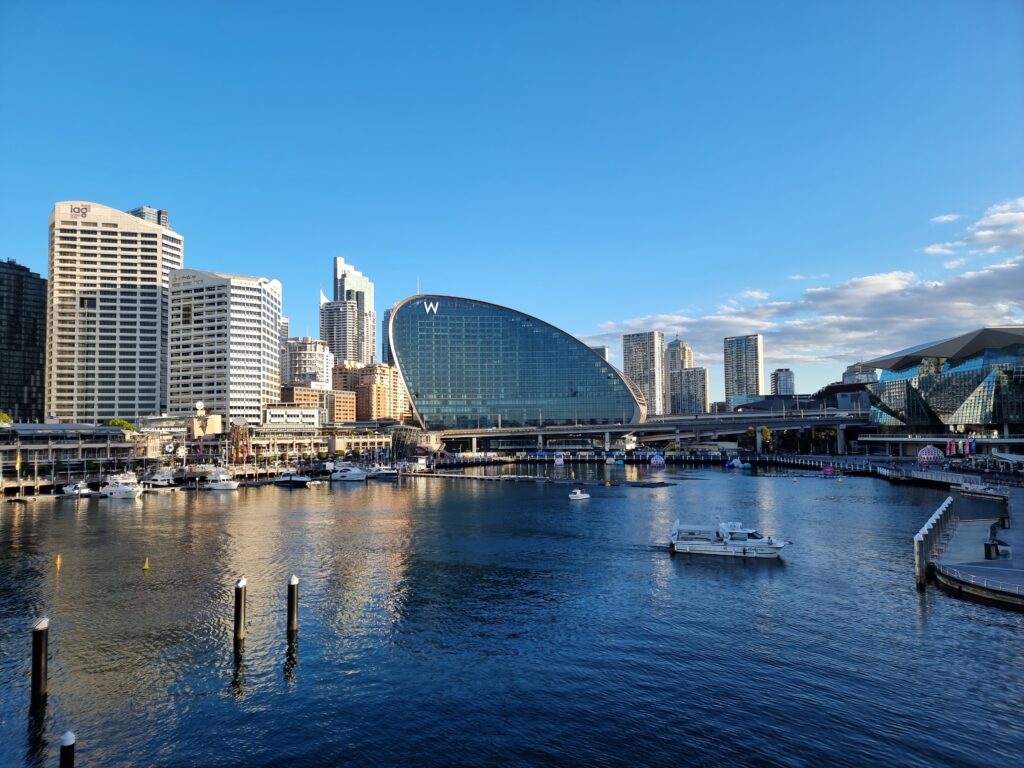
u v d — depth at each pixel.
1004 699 41.34
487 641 53.38
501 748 37.47
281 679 46.59
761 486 174.00
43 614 60.81
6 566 79.94
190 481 193.75
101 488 160.88
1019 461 157.12
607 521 114.50
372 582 71.75
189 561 82.69
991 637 50.69
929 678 44.41
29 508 137.62
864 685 43.75
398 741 38.38
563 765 35.78
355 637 54.53
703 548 84.62
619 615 59.38
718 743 37.44
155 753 37.47
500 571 76.25
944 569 64.12
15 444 180.75
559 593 66.69
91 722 40.91
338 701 43.25
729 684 44.56
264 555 86.25
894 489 159.62
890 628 53.56
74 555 86.50
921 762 35.03
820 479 194.00
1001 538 77.81
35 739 39.03
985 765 34.59
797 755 36.03
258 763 36.44
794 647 50.56
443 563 80.75
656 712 41.06
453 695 43.84
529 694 43.84
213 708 42.50
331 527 109.81
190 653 51.34
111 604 63.88
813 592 65.19
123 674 47.59
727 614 58.97
